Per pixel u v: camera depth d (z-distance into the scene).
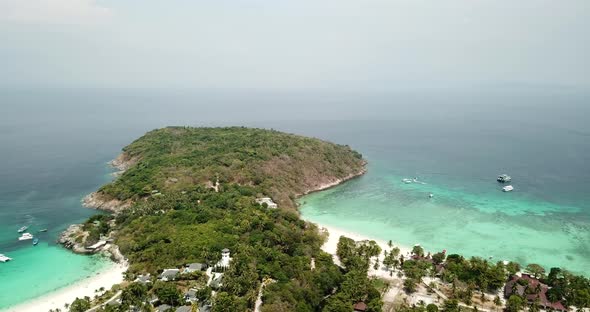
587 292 117.38
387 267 141.38
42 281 131.00
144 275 125.62
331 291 122.88
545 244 163.25
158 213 167.62
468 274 129.00
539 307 114.75
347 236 169.25
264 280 121.31
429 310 109.12
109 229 165.12
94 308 110.94
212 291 115.19
